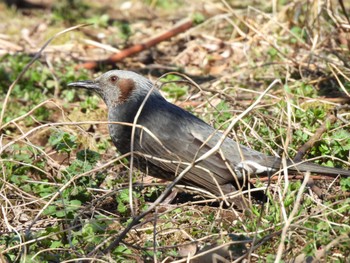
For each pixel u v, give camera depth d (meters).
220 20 19.09
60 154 13.34
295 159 11.40
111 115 12.11
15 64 16.69
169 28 19.78
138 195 10.97
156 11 21.62
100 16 21.02
